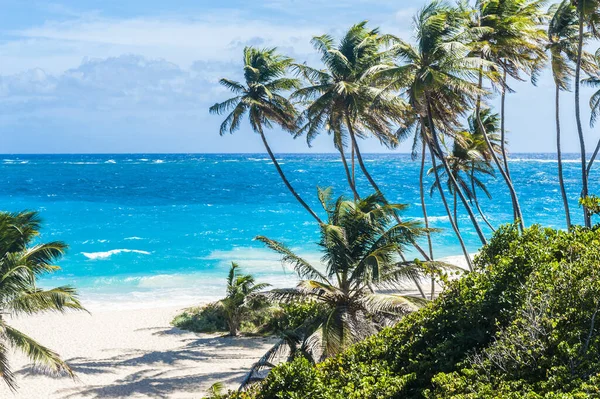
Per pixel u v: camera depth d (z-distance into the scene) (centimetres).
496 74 2520
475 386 1065
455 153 3516
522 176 14338
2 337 1877
